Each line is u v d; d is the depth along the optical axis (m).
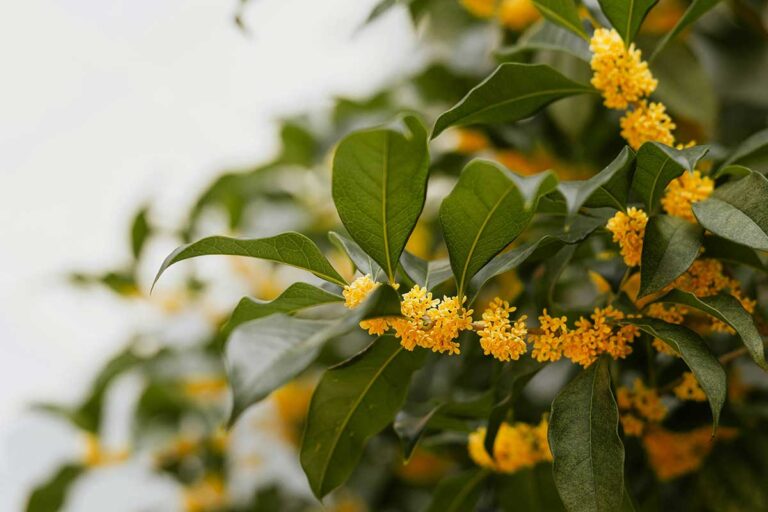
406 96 1.29
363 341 1.23
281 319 0.80
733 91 1.15
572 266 1.05
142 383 1.41
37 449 1.79
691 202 0.86
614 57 0.87
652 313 0.87
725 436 1.00
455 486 1.02
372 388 0.88
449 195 0.80
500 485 1.01
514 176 0.75
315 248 0.83
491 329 0.82
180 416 1.41
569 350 0.84
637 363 0.96
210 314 1.41
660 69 1.04
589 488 0.81
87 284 1.46
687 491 1.03
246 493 1.46
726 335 1.00
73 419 1.40
